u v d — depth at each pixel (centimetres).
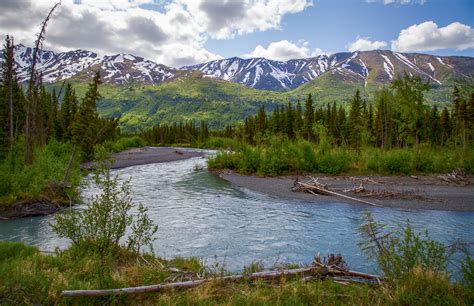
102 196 925
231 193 2484
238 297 617
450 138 6191
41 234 1376
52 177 2022
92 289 640
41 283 646
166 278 756
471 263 656
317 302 621
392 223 1589
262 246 1245
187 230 1468
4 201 1725
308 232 1441
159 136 13538
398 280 657
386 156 3475
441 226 1530
